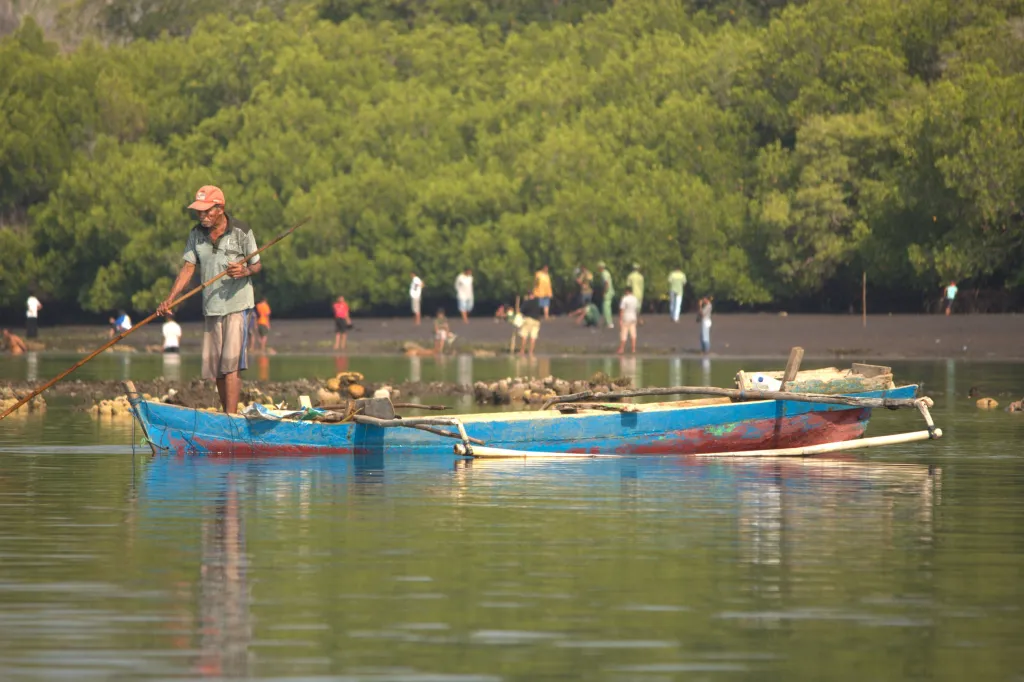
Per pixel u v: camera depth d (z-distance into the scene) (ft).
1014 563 107.45
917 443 197.77
